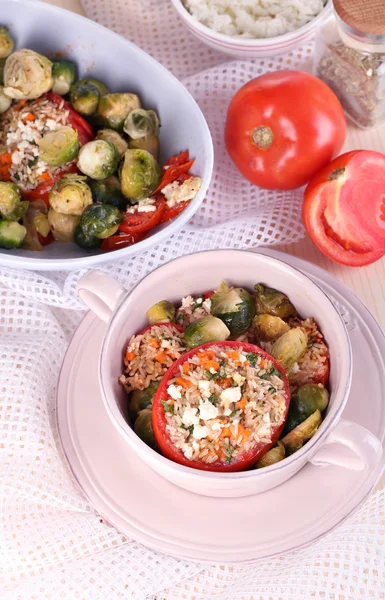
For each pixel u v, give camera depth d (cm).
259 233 77
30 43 82
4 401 71
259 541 63
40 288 75
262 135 76
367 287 76
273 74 78
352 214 74
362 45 76
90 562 68
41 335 75
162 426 61
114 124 80
